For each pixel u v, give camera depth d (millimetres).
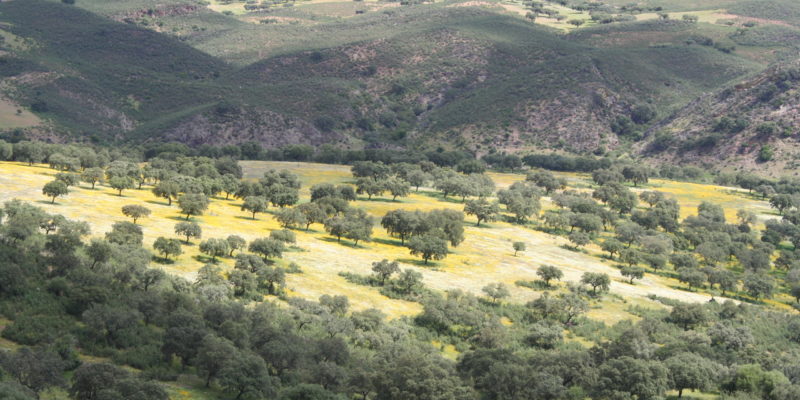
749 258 139375
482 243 135750
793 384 73062
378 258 115375
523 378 65312
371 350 74875
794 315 107125
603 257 136000
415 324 85625
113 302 67125
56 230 93812
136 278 77438
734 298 118000
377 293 95625
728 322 96312
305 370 61844
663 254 139750
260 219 135500
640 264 135000
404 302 93625
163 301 70438
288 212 127312
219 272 88438
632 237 148750
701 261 141500
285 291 89188
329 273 101438
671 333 92062
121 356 58969
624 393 65812
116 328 62375
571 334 88875
